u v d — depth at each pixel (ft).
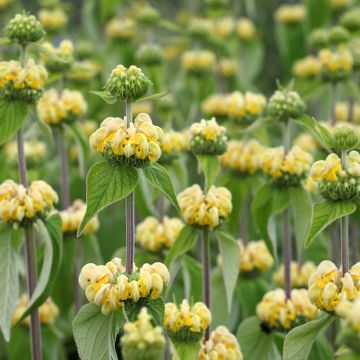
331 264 19.98
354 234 33.73
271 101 27.12
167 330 20.63
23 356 30.17
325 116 44.47
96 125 41.83
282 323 25.95
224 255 24.56
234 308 30.60
